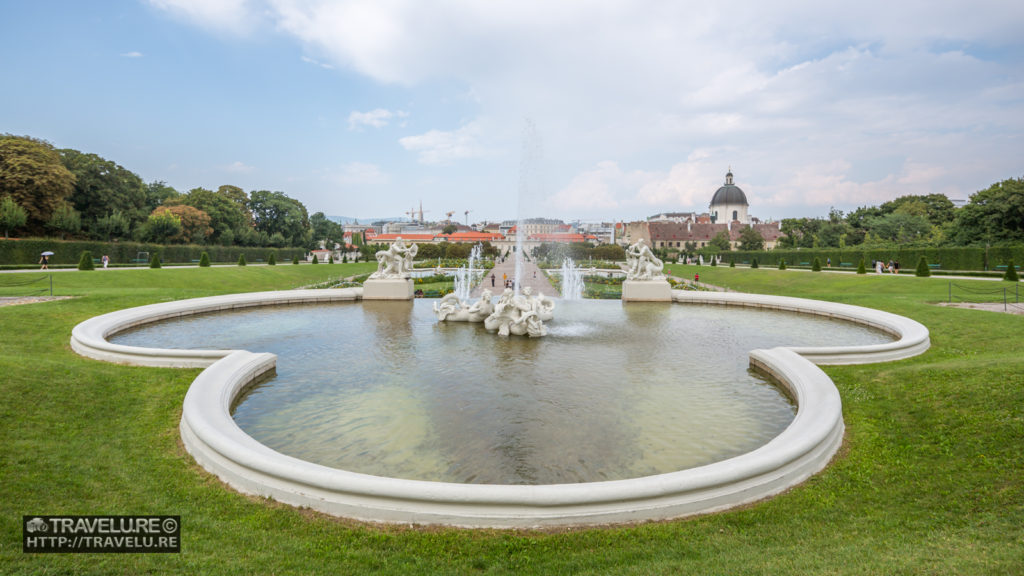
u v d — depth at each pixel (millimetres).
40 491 7070
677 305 29250
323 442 9547
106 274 36969
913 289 33031
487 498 6355
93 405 10422
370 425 10359
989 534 5969
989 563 5199
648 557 5777
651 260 31047
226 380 11570
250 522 6535
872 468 8203
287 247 103000
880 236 85375
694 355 16453
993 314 19641
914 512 6797
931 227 83438
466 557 5840
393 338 18922
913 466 8148
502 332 19328
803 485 7645
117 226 65000
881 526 6449
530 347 17484
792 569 5336
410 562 5758
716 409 11438
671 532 6293
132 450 8750
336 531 6367
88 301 22484
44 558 5566
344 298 29609
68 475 7598
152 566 5543
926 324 19531
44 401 9984
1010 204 50625
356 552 5922
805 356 14508
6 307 19688
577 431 10078
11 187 51219
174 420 10227
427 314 24906
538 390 12633
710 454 9133
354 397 12094
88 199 65188
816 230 116250
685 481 6715
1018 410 8898
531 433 9953
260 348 17266
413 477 8203
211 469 7996
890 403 10945
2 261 44500
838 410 9688
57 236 58469
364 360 15609
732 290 43688
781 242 114438
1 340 15570
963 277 38094
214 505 6977
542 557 5809
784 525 6523
